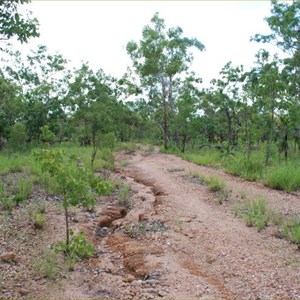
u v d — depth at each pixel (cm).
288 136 2252
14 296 519
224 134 4009
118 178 1523
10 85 2709
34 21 652
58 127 3434
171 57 3119
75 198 654
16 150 2388
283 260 659
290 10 2120
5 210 891
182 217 944
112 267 654
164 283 578
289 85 2183
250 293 543
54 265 618
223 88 3052
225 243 757
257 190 1212
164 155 2656
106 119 2141
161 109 3544
